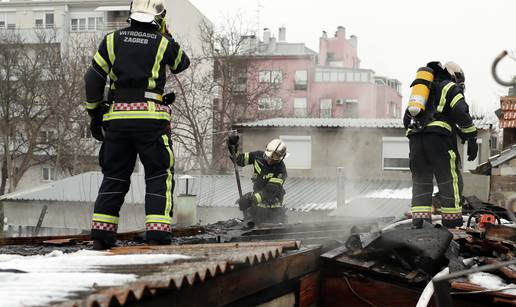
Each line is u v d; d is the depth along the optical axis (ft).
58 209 70.33
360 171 74.13
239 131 77.87
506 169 50.34
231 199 65.26
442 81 18.52
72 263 10.64
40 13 139.13
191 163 109.70
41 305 7.46
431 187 18.52
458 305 13.08
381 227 19.89
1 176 119.34
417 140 18.52
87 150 106.32
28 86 107.04
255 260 11.18
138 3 14.37
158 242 13.76
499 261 14.20
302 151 76.23
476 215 22.36
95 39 117.29
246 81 119.44
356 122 78.33
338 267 14.78
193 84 115.65
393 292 14.12
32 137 107.45
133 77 13.80
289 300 13.57
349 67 146.41
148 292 8.39
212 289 10.19
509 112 57.98
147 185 14.05
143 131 13.76
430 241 14.15
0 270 9.80
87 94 14.05
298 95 137.59
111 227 13.93
